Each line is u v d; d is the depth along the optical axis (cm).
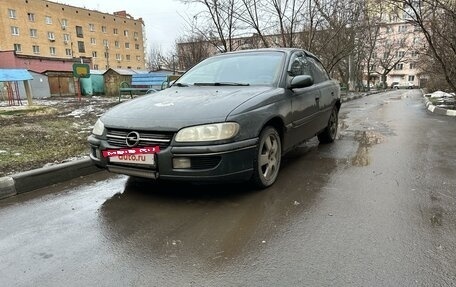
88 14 6291
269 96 370
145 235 270
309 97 469
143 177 325
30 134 671
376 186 368
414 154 509
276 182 385
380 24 2086
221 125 310
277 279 210
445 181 380
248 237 263
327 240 255
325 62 1838
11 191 366
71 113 1141
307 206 317
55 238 268
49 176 401
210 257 236
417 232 263
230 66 454
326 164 462
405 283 203
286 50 474
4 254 246
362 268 218
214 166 310
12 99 1870
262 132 352
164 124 314
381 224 278
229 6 1181
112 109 379
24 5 5288
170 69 3228
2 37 5053
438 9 1065
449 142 595
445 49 1144
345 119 995
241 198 339
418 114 1123
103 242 261
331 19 1399
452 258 228
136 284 209
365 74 6359
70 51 6028
